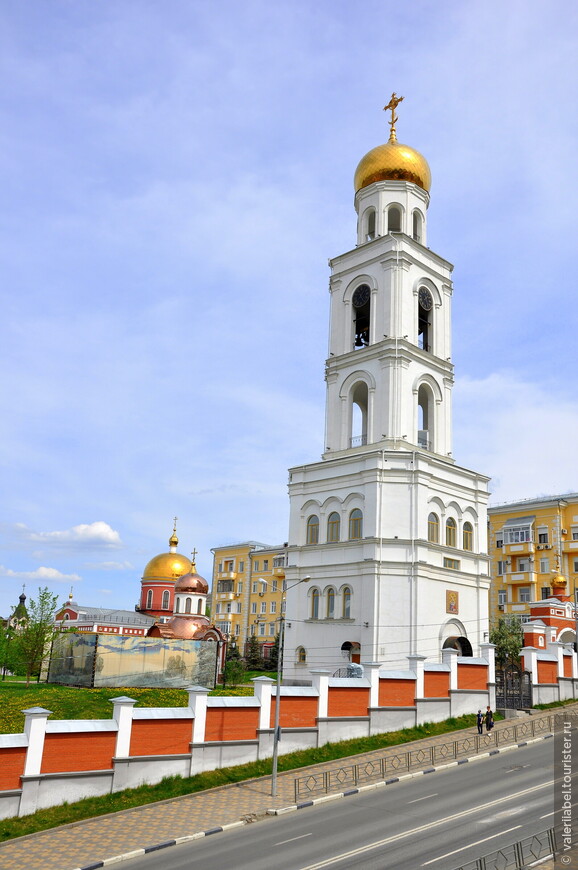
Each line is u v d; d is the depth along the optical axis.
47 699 42.44
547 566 79.94
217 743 32.75
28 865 22.44
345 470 54.47
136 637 52.47
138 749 30.45
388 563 50.19
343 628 50.97
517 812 25.00
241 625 104.50
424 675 41.78
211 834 25.34
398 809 26.64
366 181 61.00
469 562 55.34
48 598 56.91
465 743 37.44
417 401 56.06
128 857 23.17
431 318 59.97
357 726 38.09
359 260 59.78
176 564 89.25
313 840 23.50
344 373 58.44
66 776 28.03
